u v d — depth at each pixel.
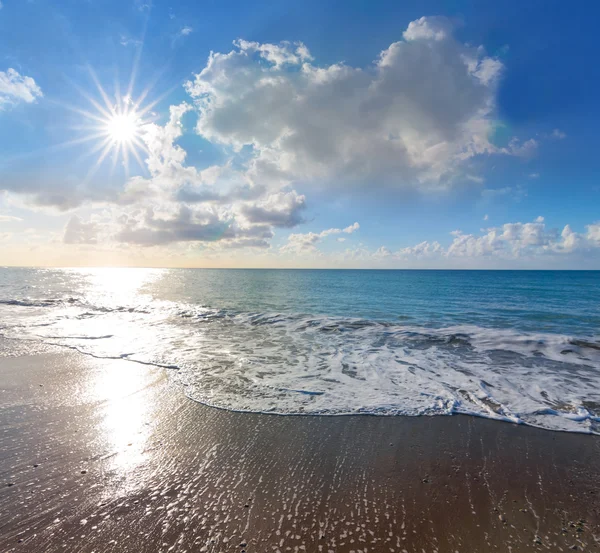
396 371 6.97
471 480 3.36
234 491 3.10
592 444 4.12
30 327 11.45
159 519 2.73
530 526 2.75
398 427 4.50
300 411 4.94
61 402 5.11
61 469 3.40
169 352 8.25
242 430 4.34
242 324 12.56
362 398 5.46
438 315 15.19
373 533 2.63
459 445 4.06
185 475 3.34
